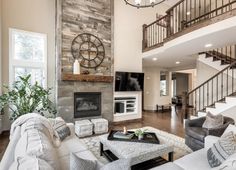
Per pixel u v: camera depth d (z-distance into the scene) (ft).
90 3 16.49
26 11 14.38
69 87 15.30
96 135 13.92
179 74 41.65
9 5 13.70
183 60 22.02
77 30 15.78
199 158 6.24
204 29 11.78
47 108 13.92
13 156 5.14
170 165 5.65
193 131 10.21
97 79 16.33
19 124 7.43
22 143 5.03
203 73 20.25
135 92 19.71
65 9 15.16
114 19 18.16
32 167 3.17
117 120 18.34
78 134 13.37
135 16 19.80
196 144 9.95
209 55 18.35
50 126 7.86
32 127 6.48
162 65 27.45
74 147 7.57
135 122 19.11
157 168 5.45
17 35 14.38
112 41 17.75
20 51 14.49
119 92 18.56
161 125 17.63
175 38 14.52
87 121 14.56
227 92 16.85
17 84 13.53
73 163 3.92
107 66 17.54
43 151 4.21
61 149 7.23
